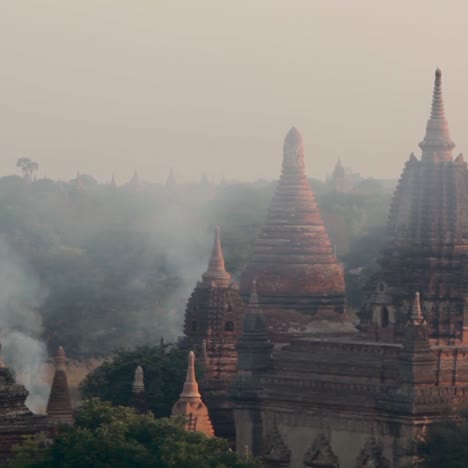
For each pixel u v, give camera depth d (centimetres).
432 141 19275
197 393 18000
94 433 15212
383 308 18900
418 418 17400
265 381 18650
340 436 18012
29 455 15025
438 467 17050
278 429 18512
